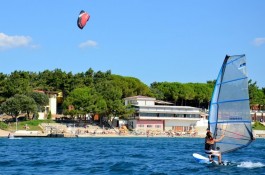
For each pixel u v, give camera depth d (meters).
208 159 40.03
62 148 69.69
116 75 191.62
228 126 36.19
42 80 180.88
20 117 152.75
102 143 91.31
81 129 147.00
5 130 137.50
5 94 152.50
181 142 101.50
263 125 178.50
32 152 58.38
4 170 34.88
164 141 107.69
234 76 35.72
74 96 152.00
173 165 38.88
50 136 132.00
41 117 157.75
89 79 177.75
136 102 163.62
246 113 35.16
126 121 159.50
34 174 32.41
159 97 194.50
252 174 32.16
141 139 123.19
